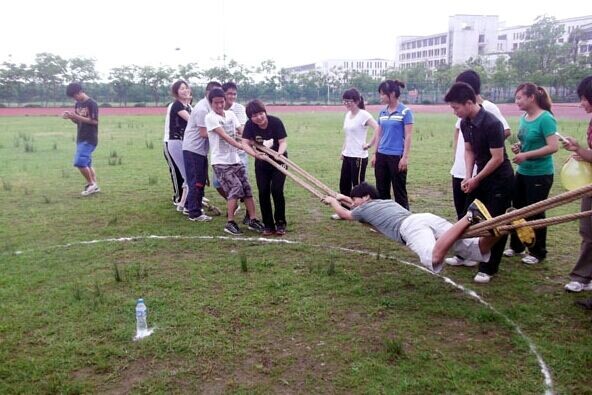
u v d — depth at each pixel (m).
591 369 3.64
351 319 4.39
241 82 59.97
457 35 89.62
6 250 6.15
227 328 4.23
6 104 49.75
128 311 4.49
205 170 7.47
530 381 3.50
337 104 59.34
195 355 3.82
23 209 8.19
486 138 5.06
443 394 3.36
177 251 6.14
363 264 5.72
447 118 33.16
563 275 5.40
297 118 33.28
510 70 56.22
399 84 6.97
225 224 7.37
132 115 37.84
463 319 4.41
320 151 15.27
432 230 4.72
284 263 5.74
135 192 9.48
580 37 68.50
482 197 5.29
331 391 3.40
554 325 4.30
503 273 5.46
